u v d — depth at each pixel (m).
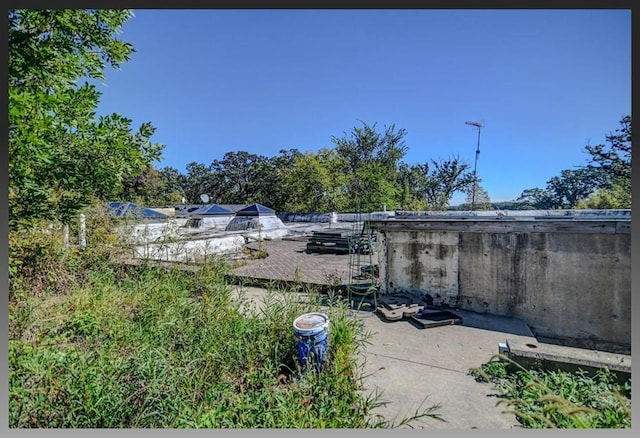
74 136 3.34
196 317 3.12
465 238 4.29
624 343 3.47
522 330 3.61
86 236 5.12
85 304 3.49
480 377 2.59
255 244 11.05
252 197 35.75
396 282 4.75
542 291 3.85
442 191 25.91
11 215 3.05
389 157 22.34
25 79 3.04
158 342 2.65
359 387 2.38
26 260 3.93
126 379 2.03
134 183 25.70
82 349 2.60
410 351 3.08
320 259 8.45
